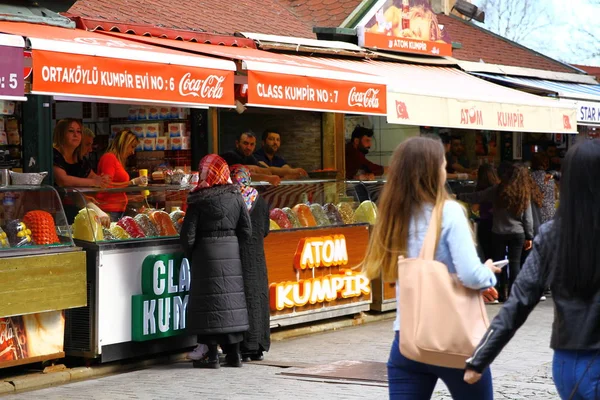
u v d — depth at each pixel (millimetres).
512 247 13547
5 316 7660
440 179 4672
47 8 9805
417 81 12172
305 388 7828
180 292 9172
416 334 4418
